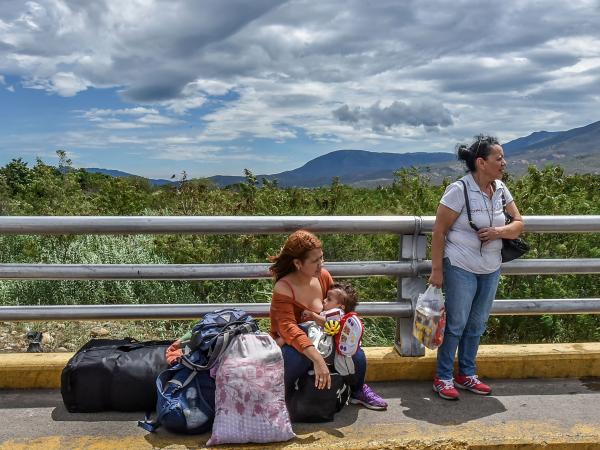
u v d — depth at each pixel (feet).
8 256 26.96
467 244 13.69
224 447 11.69
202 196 35.37
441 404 13.93
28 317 14.47
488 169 13.42
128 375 12.84
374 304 15.08
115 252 26.40
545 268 15.49
